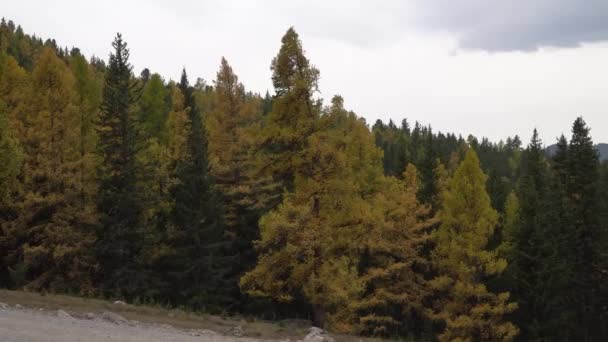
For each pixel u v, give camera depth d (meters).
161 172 34.41
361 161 33.75
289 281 24.00
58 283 30.53
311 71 22.62
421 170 43.50
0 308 17.44
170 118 37.16
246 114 35.88
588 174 41.47
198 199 33.62
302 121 22.44
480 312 32.53
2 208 31.69
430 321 39.53
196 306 32.16
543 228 39.62
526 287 39.81
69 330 14.12
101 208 32.44
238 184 36.00
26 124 32.75
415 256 36.09
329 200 22.80
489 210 32.62
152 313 21.33
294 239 23.30
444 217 33.06
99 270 31.53
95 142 34.09
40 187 31.62
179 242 33.94
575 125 42.66
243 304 36.69
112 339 13.48
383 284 36.53
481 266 32.50
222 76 35.84
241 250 37.41
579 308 39.91
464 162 33.03
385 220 34.34
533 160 54.38
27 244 30.42
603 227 39.84
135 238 31.92
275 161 23.36
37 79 32.38
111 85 33.88
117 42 34.31
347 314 27.91
